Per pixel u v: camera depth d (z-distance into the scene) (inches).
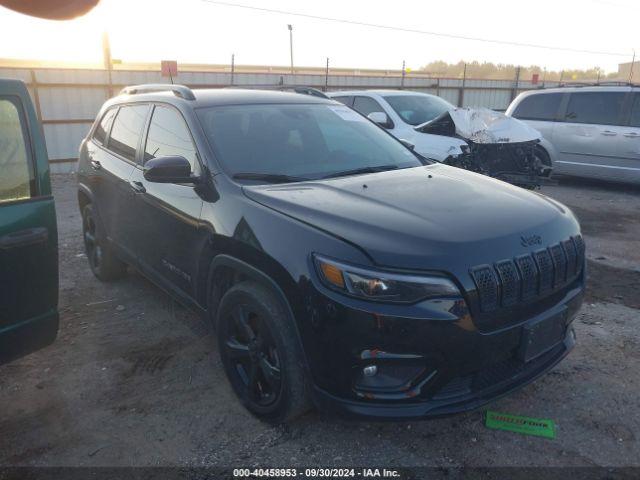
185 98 151.9
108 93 570.6
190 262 136.2
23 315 112.4
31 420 121.6
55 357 149.4
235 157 133.3
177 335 160.9
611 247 243.9
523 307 101.8
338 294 95.3
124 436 115.1
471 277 94.6
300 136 148.7
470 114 303.9
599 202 339.6
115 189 173.9
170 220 141.5
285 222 107.3
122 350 152.5
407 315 92.0
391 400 97.0
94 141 200.7
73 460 108.0
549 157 388.5
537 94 398.3
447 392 98.9
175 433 115.6
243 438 113.6
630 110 353.7
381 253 94.7
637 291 189.6
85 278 211.0
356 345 94.5
